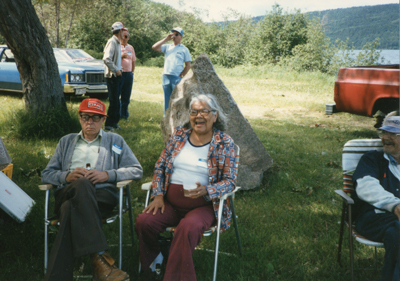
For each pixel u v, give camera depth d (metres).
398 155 2.86
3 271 2.93
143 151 6.13
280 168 5.58
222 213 2.92
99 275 2.62
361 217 2.81
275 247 3.38
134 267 3.08
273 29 28.61
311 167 5.65
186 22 36.09
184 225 2.60
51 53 6.98
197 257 3.22
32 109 6.93
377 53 20.56
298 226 3.79
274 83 18.58
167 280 2.52
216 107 2.96
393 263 2.47
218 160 2.94
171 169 3.01
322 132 8.18
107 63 7.00
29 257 3.14
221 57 32.38
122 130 7.52
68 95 10.59
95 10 39.78
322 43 25.36
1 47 12.25
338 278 2.95
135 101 11.43
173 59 7.68
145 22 44.28
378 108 7.45
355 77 7.65
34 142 6.48
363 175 2.82
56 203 2.92
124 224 3.79
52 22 38.03
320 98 14.05
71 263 2.58
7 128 6.87
